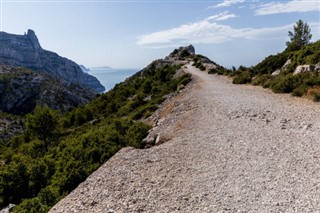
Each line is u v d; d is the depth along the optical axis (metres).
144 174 9.27
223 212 6.40
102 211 6.98
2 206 12.87
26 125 38.81
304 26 56.34
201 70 64.56
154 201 7.28
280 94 23.16
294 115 15.39
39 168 14.48
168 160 10.46
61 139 41.22
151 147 13.46
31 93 182.50
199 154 10.77
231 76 45.75
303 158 9.35
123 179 8.93
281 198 6.82
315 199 6.65
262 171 8.57
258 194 7.12
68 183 11.38
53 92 181.00
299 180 7.75
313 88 20.70
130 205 7.15
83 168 12.27
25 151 36.81
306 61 30.28
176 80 50.41
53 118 38.62
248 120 15.30
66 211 7.27
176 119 18.53
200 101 22.86
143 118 29.67
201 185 8.01
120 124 19.80
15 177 13.91
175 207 6.87
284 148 10.50
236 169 8.91
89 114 61.94
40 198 9.68
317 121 13.73
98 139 16.27
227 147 11.23
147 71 100.31
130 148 12.97
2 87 180.38
